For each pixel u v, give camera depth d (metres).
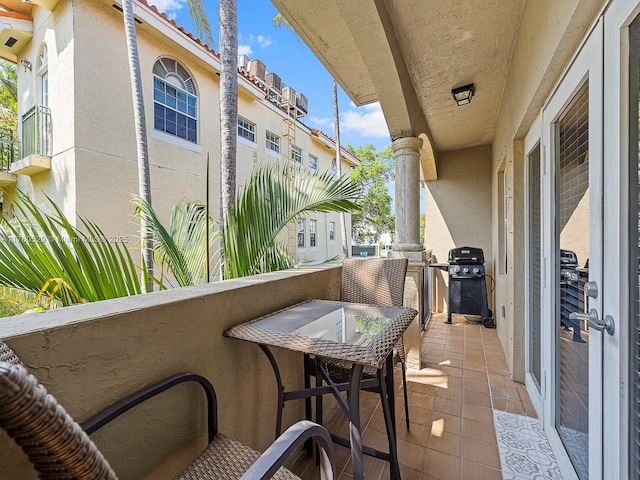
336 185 2.35
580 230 1.41
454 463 1.68
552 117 1.69
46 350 0.70
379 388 1.48
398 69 2.37
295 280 1.75
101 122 5.06
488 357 3.16
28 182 5.94
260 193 2.18
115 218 5.21
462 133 4.30
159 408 0.98
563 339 1.68
